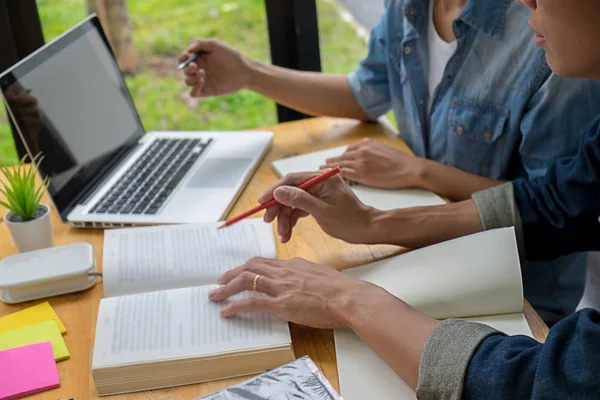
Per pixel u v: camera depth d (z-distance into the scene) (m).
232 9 3.12
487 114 1.41
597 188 1.15
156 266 1.14
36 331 1.04
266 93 1.67
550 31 0.90
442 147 1.51
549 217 1.20
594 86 1.27
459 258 1.08
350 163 1.41
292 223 1.23
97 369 0.93
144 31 3.03
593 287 1.62
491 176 1.46
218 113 2.89
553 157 1.33
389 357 0.93
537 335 1.01
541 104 1.31
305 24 1.97
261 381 0.92
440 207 1.23
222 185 1.40
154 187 1.40
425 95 1.53
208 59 1.61
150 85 2.94
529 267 1.47
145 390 0.94
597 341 0.80
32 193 1.21
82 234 1.30
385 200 1.35
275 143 1.61
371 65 1.64
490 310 1.04
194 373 0.95
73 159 1.36
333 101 1.67
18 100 1.26
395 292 1.06
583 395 0.80
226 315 1.02
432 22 1.48
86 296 1.13
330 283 1.02
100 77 1.52
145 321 1.01
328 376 0.95
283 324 1.00
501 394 0.85
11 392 0.93
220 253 1.17
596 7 0.85
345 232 1.19
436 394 0.88
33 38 1.84
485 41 1.39
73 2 2.75
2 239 1.31
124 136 1.55
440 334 0.91
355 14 2.45
